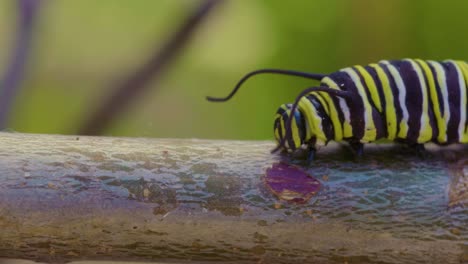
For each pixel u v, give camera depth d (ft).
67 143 0.64
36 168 0.63
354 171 0.64
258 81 1.00
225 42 1.00
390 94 0.65
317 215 0.64
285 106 0.65
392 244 0.64
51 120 1.07
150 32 1.17
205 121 1.07
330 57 0.94
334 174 0.64
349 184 0.64
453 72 0.66
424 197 0.64
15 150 0.64
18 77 0.81
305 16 0.95
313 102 0.65
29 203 0.63
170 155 0.64
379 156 0.65
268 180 0.64
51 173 0.63
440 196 0.64
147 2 1.17
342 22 0.92
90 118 0.82
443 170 0.64
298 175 0.64
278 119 0.65
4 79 0.81
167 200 0.63
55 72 1.11
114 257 0.64
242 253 0.64
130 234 0.63
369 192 0.64
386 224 0.64
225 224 0.63
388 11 0.89
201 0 0.81
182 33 0.81
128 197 0.63
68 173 0.63
